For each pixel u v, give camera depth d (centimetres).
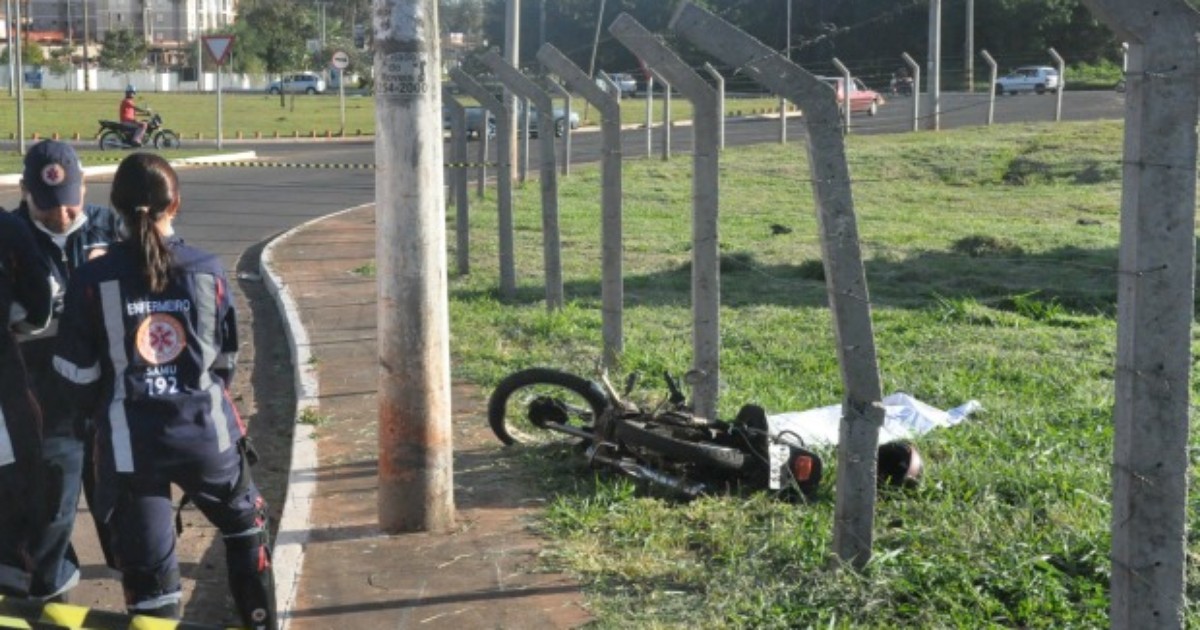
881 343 1058
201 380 463
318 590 564
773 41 3044
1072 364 970
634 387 895
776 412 833
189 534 688
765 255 1542
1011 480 666
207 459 461
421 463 627
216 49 3550
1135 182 375
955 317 1162
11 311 496
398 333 619
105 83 8894
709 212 758
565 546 602
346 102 6519
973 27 4597
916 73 3184
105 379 459
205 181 2738
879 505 634
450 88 2125
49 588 515
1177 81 368
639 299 1280
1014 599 525
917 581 536
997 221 1892
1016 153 2603
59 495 514
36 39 10731
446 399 631
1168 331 378
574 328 1109
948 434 767
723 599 531
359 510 667
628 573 568
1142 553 387
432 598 552
